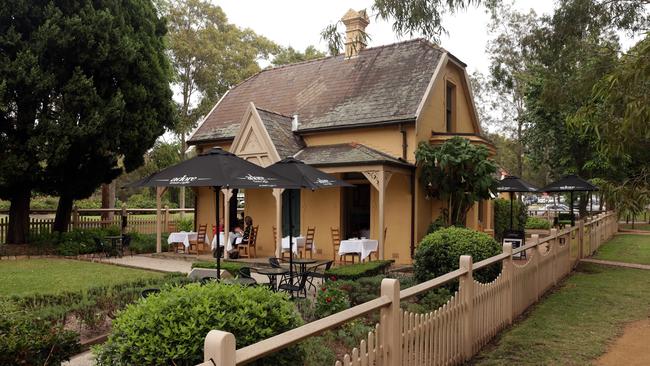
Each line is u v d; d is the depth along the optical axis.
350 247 13.56
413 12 7.30
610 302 9.22
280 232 14.28
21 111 15.24
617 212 5.71
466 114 18.66
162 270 13.34
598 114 6.24
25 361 4.57
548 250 10.70
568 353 6.21
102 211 21.17
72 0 15.63
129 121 16.88
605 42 9.70
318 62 20.20
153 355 3.51
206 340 2.43
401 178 14.84
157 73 18.03
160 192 17.30
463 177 14.02
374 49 18.69
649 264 14.15
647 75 5.22
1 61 14.47
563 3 9.83
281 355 3.82
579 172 23.62
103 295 7.83
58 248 16.48
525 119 25.31
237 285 4.32
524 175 46.62
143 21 18.00
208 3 34.06
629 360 5.96
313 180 9.92
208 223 18.73
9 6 14.66
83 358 6.21
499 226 20.94
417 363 4.65
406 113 14.68
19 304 7.02
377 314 7.29
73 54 15.59
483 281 8.45
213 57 33.59
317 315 7.06
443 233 9.19
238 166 7.90
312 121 16.50
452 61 17.00
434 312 5.11
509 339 6.78
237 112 19.61
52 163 15.30
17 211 17.06
